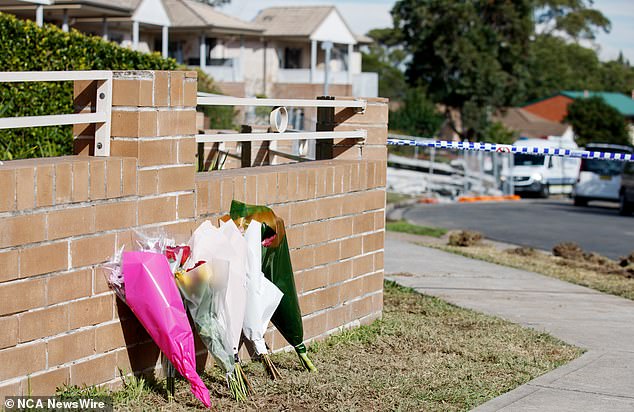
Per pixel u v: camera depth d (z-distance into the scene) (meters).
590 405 5.87
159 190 5.45
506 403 5.84
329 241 7.11
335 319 7.29
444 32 57.94
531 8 61.44
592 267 12.84
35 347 4.73
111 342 5.21
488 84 57.97
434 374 6.42
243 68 44.88
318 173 6.89
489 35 58.47
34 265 4.68
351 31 49.03
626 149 32.22
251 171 6.49
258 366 6.27
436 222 21.19
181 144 5.59
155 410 5.10
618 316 9.05
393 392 5.93
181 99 5.55
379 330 7.56
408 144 8.63
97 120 5.25
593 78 106.88
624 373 6.75
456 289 10.09
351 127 7.77
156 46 42.81
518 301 9.60
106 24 33.25
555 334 8.08
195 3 45.19
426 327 7.87
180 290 5.24
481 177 36.91
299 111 20.38
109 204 5.12
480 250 14.20
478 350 7.21
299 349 6.23
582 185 32.66
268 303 5.83
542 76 83.06
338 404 5.57
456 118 66.00
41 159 5.05
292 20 47.34
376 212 7.72
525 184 39.69
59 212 4.80
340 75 47.00
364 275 7.64
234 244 5.50
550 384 6.35
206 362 5.98
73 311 4.94
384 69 78.94
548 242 17.42
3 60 14.44
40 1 24.16
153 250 5.21
